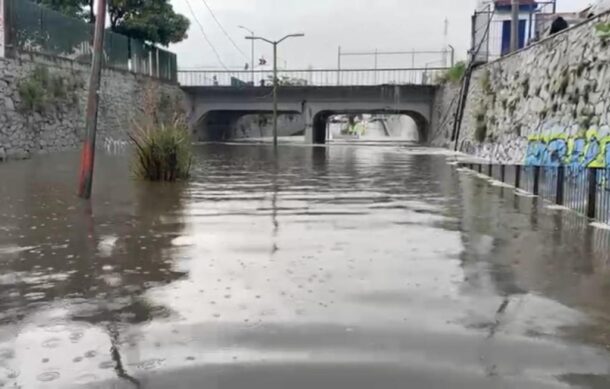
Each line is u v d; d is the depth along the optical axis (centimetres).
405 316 436
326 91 4062
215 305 457
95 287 502
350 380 335
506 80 2303
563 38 1686
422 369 349
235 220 841
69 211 902
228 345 381
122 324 415
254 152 2927
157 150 1372
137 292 488
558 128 1605
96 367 348
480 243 696
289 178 1508
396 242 696
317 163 2112
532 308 455
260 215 889
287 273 549
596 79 1377
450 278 538
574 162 1420
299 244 678
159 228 772
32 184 1259
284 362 357
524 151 1912
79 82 2589
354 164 2067
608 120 1266
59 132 2384
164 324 416
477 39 3084
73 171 1573
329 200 1073
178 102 3972
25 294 482
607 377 339
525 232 768
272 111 4262
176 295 480
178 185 1299
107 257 608
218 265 578
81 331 402
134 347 376
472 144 2709
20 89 2081
